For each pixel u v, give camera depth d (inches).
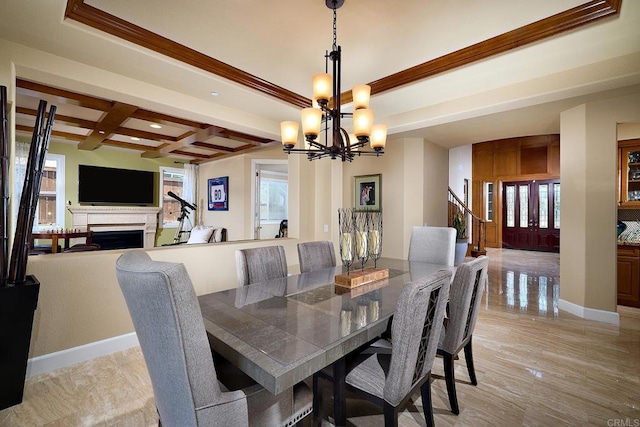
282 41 87.6
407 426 66.7
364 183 199.9
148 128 173.8
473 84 111.3
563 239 138.5
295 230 159.8
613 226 123.3
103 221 224.7
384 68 103.5
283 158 231.1
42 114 77.0
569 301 136.9
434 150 196.9
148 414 71.2
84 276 94.6
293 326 54.7
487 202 353.7
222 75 102.3
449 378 70.6
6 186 73.3
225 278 127.0
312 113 74.9
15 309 72.5
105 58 87.7
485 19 78.0
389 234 189.6
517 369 90.1
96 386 81.7
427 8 73.6
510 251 329.7
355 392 57.2
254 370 42.0
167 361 36.2
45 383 82.7
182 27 80.6
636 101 116.6
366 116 76.8
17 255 75.7
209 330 52.8
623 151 157.9
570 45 86.7
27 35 76.2
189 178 271.4
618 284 147.4
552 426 66.7
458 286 69.1
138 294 35.7
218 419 37.6
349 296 72.6
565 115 134.8
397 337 50.1
